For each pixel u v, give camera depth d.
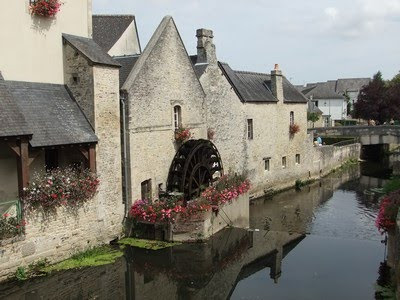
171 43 14.25
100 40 16.98
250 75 22.83
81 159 11.35
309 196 21.62
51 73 11.16
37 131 9.93
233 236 13.48
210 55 17.36
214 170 15.99
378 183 24.95
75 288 9.28
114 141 11.83
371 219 16.98
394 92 46.91
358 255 12.14
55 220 10.09
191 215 12.41
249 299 9.10
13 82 10.22
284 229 15.52
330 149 28.67
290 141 23.73
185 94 15.14
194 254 11.74
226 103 18.36
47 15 10.83
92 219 11.14
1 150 10.15
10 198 10.31
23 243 9.35
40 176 10.24
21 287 9.04
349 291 9.44
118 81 11.92
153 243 12.09
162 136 13.95
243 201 15.57
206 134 16.62
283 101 22.94
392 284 9.16
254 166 20.64
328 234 14.80
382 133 33.44
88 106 11.21
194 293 9.44
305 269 10.94
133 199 12.55
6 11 10.05
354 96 69.94
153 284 9.84
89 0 12.31
